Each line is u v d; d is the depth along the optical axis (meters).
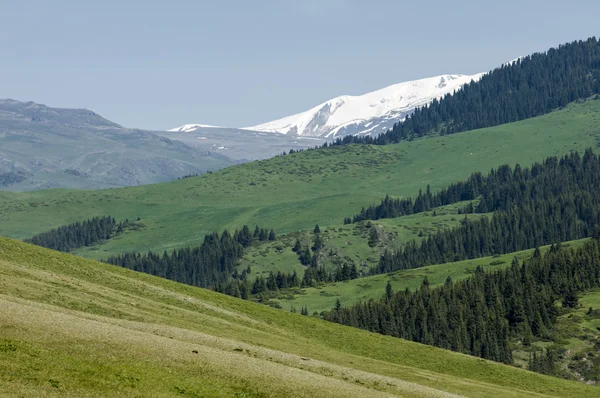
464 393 90.38
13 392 44.81
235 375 60.84
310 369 75.56
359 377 77.19
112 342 60.94
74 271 104.00
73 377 50.47
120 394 49.78
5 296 70.06
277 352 80.31
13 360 50.41
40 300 76.19
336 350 107.62
